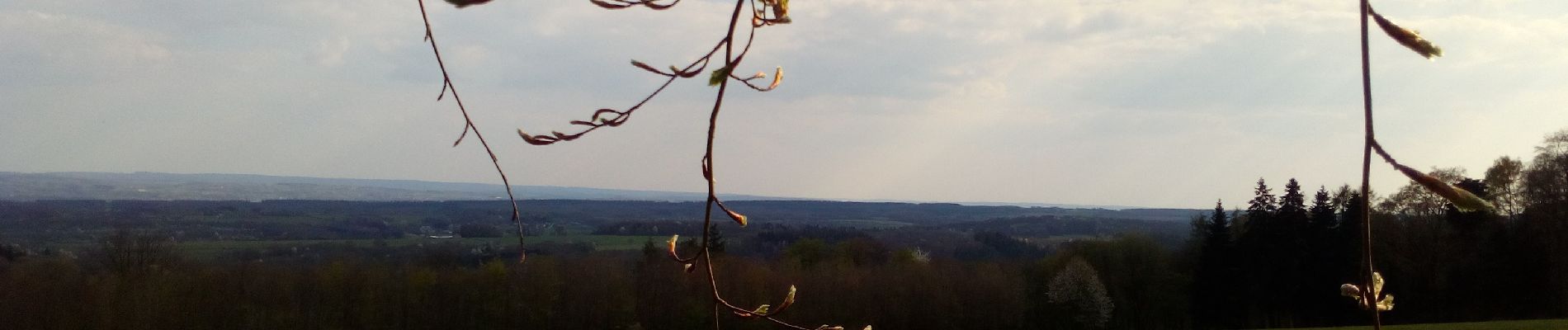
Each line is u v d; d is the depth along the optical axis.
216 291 38.41
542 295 38.97
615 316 35.50
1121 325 53.91
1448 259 39.72
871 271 42.66
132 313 35.91
